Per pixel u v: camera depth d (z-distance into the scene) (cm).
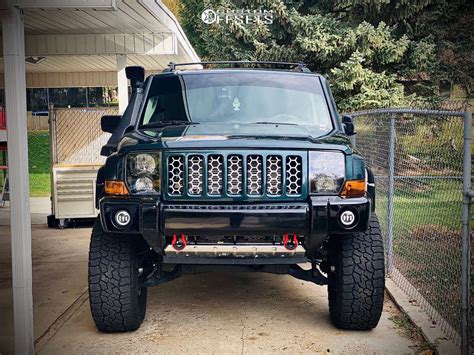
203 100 510
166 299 529
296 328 447
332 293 452
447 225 519
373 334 433
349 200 389
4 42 379
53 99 3522
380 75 1522
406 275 577
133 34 862
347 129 529
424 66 1541
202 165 390
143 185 395
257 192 392
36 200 1370
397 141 601
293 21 1570
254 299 526
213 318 473
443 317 447
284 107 506
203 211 380
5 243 837
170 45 863
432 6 1602
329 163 395
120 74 891
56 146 966
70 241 833
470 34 1611
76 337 434
